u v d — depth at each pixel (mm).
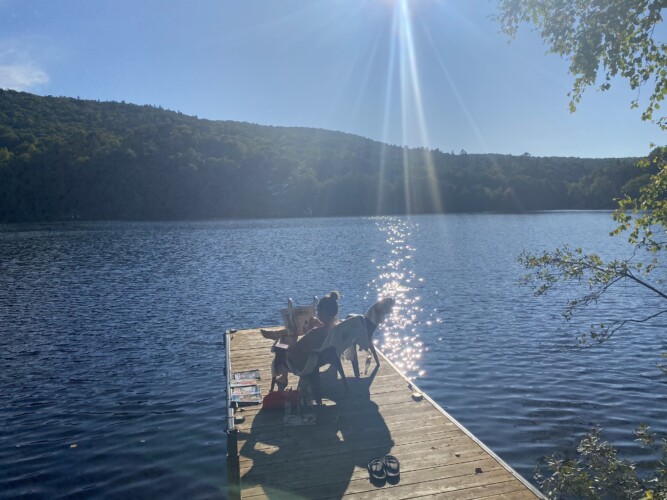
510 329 18281
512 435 10102
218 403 12078
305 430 7383
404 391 8859
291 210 128000
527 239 55094
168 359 15641
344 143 196000
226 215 126375
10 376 14148
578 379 13117
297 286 28438
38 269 37188
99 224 100125
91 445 10008
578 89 6539
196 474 8859
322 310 8578
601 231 64938
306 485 5934
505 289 26062
